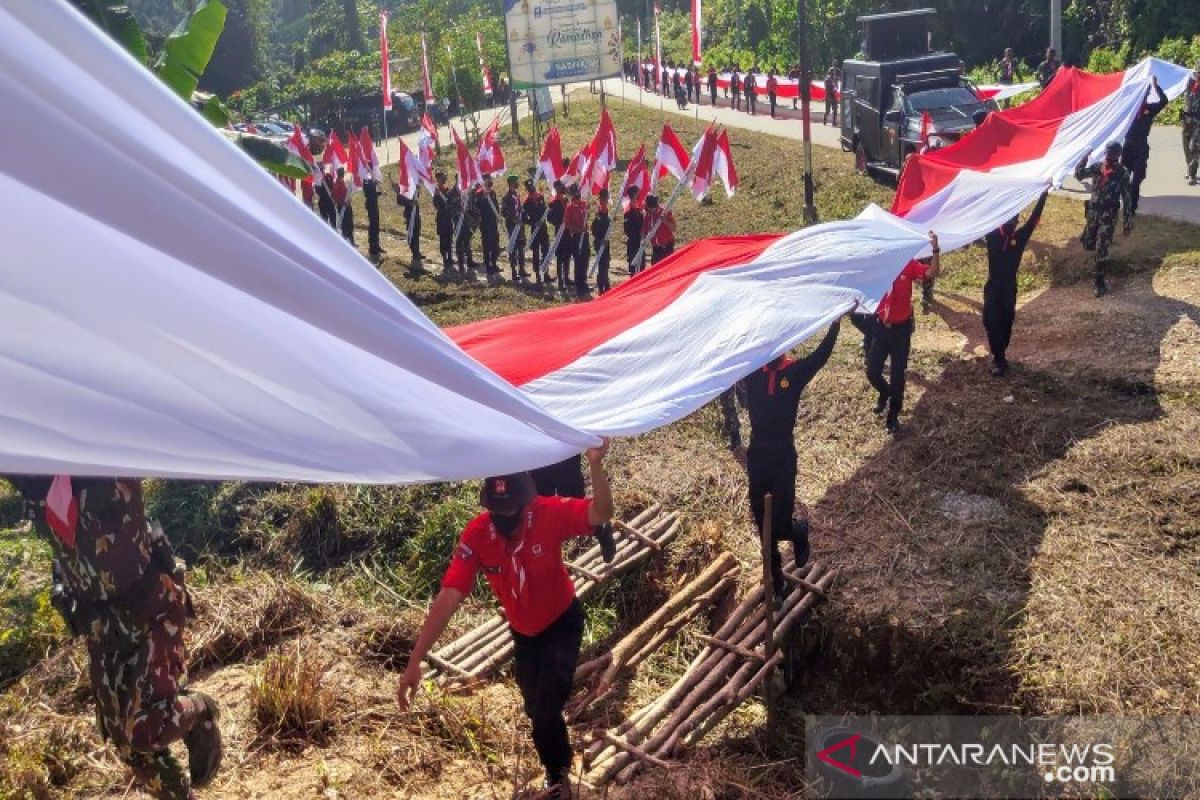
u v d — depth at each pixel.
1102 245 12.23
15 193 2.71
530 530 4.89
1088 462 8.38
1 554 8.15
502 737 5.95
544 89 35.69
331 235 3.14
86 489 4.09
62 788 5.36
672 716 5.93
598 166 16.83
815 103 34.25
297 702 5.84
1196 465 8.10
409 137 41.62
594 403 5.24
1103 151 12.32
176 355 3.18
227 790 5.31
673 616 7.05
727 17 49.16
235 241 2.92
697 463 9.33
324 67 47.94
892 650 6.73
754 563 7.61
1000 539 7.48
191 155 2.76
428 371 3.49
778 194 21.42
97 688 4.27
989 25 34.12
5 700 6.12
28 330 2.99
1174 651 6.10
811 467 8.97
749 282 6.64
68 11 2.40
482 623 7.32
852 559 7.45
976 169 11.34
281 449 3.53
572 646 5.13
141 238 2.85
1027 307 12.59
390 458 3.73
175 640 4.35
